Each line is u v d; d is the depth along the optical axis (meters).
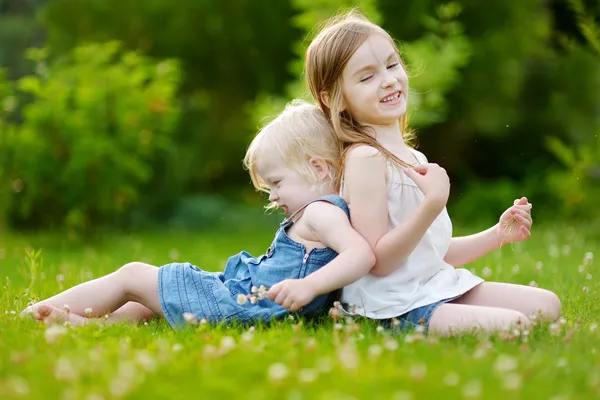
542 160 24.48
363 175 6.04
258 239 17.17
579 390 4.14
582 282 8.62
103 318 6.18
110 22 24.56
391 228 6.08
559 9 21.58
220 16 24.05
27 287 8.34
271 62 24.69
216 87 25.44
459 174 25.61
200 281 6.27
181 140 23.39
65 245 15.22
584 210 19.58
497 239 6.71
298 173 6.38
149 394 3.91
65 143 16.36
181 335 5.42
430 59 17.31
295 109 6.68
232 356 4.62
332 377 4.15
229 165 26.66
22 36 28.20
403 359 4.65
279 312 6.00
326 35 6.49
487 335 5.33
